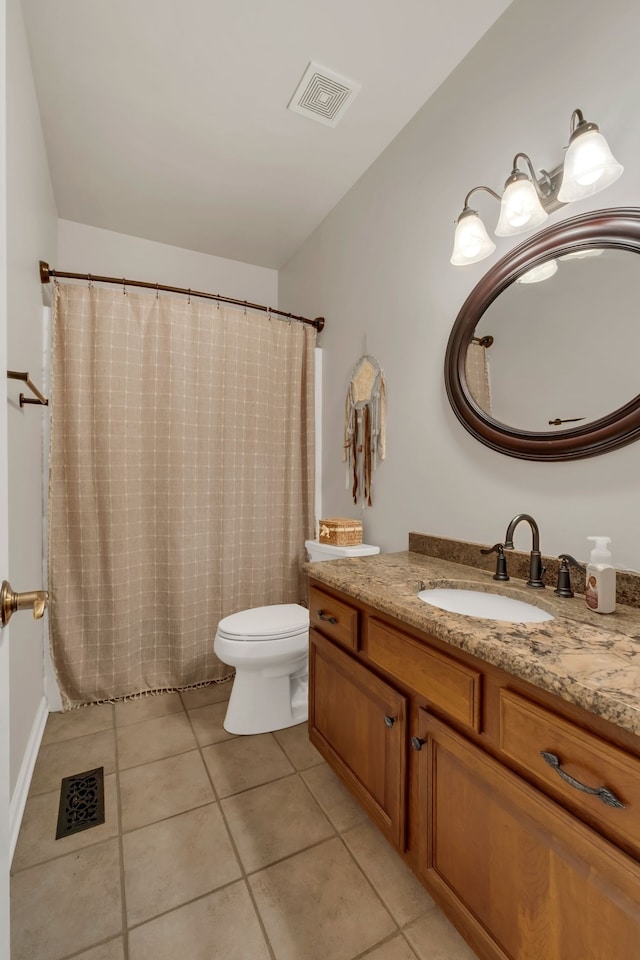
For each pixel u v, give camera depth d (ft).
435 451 5.62
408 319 6.08
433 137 5.64
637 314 3.50
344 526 6.63
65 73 5.37
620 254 3.61
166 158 6.80
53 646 6.39
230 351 7.51
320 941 3.28
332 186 7.43
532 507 4.38
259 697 5.94
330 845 4.13
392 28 4.83
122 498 6.71
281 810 4.55
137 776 5.02
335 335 7.95
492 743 2.78
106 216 8.28
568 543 4.03
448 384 5.22
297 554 8.20
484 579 4.36
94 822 4.35
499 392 4.64
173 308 7.07
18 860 3.92
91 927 3.36
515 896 2.59
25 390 5.18
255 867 3.89
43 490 6.33
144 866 3.88
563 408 4.04
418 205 5.89
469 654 2.97
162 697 6.87
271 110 5.91
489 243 4.39
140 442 6.92
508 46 4.59
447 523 5.43
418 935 3.33
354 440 7.27
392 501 6.40
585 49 3.84
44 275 6.16
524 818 2.53
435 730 3.21
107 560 6.61
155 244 9.13
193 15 4.70
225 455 7.47
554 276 4.12
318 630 5.04
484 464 4.91
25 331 5.13
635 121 3.49
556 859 2.34
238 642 5.65
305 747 5.60
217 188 7.49
